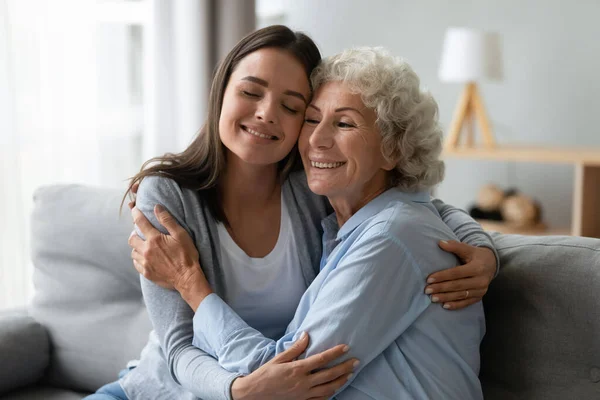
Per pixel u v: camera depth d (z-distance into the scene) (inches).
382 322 51.8
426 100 58.0
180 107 140.4
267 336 61.9
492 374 58.4
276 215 63.7
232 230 62.0
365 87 55.4
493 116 163.0
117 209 77.6
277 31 58.9
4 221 112.3
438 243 54.7
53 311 79.0
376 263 51.8
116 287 76.7
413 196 58.4
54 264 79.6
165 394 59.5
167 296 58.2
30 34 116.0
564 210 157.2
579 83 153.0
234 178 62.5
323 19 179.6
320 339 50.9
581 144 154.2
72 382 77.9
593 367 53.0
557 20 153.5
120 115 133.7
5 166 112.1
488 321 59.2
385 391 52.1
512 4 157.6
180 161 62.6
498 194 149.9
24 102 116.2
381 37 173.8
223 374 52.9
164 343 57.8
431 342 53.1
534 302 56.2
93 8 126.2
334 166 56.9
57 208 80.4
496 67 142.2
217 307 55.2
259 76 57.6
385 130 56.1
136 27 137.5
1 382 73.9
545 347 55.1
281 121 58.1
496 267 57.2
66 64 122.4
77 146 125.6
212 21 140.6
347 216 60.3
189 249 58.1
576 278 54.6
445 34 166.1
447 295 53.1
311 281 62.2
